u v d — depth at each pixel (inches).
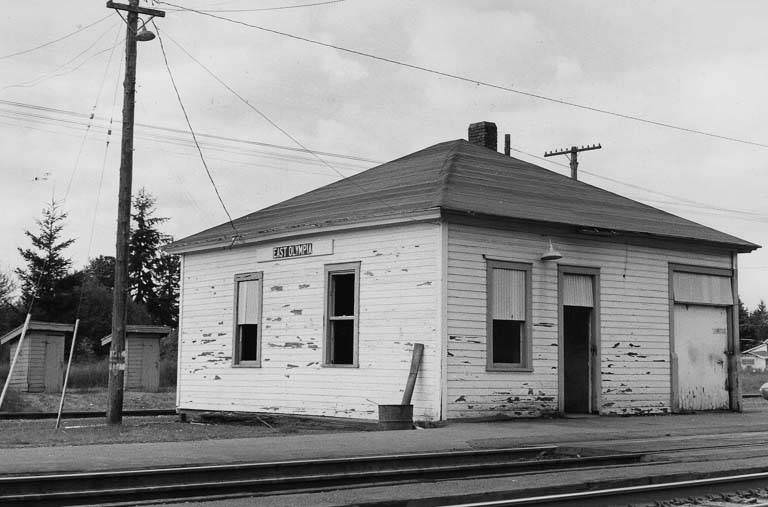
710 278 995.3
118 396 839.7
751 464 528.1
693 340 973.2
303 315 899.4
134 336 1651.1
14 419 978.1
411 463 542.3
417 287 788.0
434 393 762.2
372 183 971.3
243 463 497.4
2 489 403.9
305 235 899.4
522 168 1021.2
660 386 929.5
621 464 547.8
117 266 844.0
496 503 366.6
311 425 871.7
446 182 855.1
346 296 883.4
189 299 1043.9
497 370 797.9
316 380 876.6
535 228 832.3
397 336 802.2
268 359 933.8
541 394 829.2
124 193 841.5
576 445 619.2
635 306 917.2
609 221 908.0
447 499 393.7
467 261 786.8
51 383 1567.4
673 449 601.9
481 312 791.1
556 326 847.7
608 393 884.0
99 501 393.7
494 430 711.1
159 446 588.4
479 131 1116.5
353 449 580.7
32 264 2763.3
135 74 847.7
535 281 835.4
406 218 791.1
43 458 507.8
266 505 383.6
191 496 418.6
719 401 990.4
